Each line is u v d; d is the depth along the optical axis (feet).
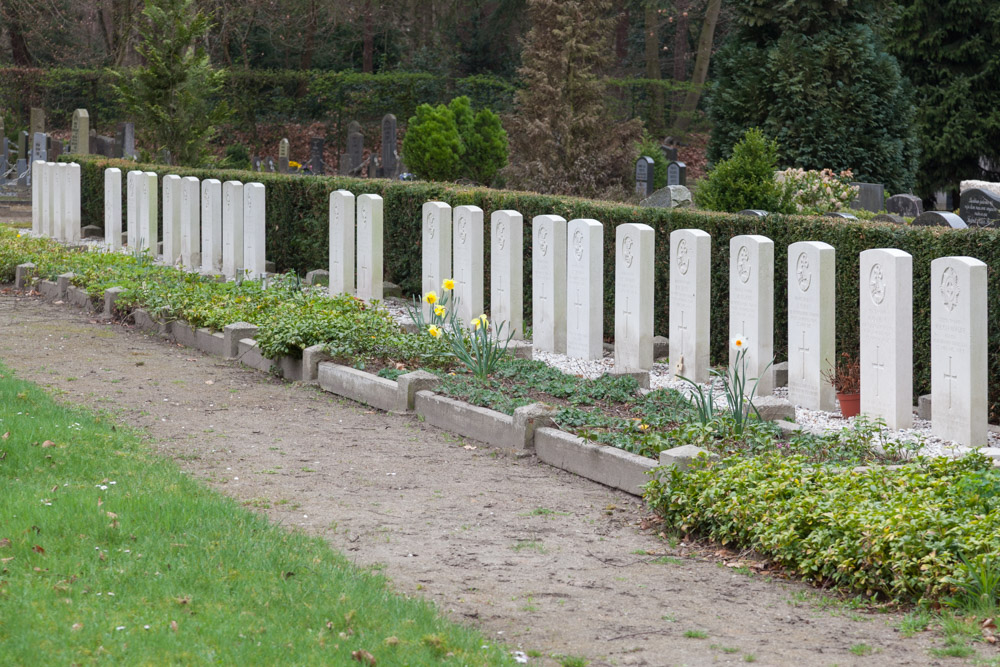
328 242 60.44
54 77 152.25
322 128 159.12
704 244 37.47
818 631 17.79
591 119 96.48
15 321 47.37
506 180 97.66
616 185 97.35
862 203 81.46
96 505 21.61
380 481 26.89
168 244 64.59
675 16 173.47
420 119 106.01
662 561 21.62
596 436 28.02
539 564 21.22
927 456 27.02
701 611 18.78
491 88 160.04
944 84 119.96
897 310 31.30
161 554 19.38
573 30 96.73
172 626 16.21
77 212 73.46
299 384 37.78
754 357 35.94
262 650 15.62
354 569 19.95
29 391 32.68
